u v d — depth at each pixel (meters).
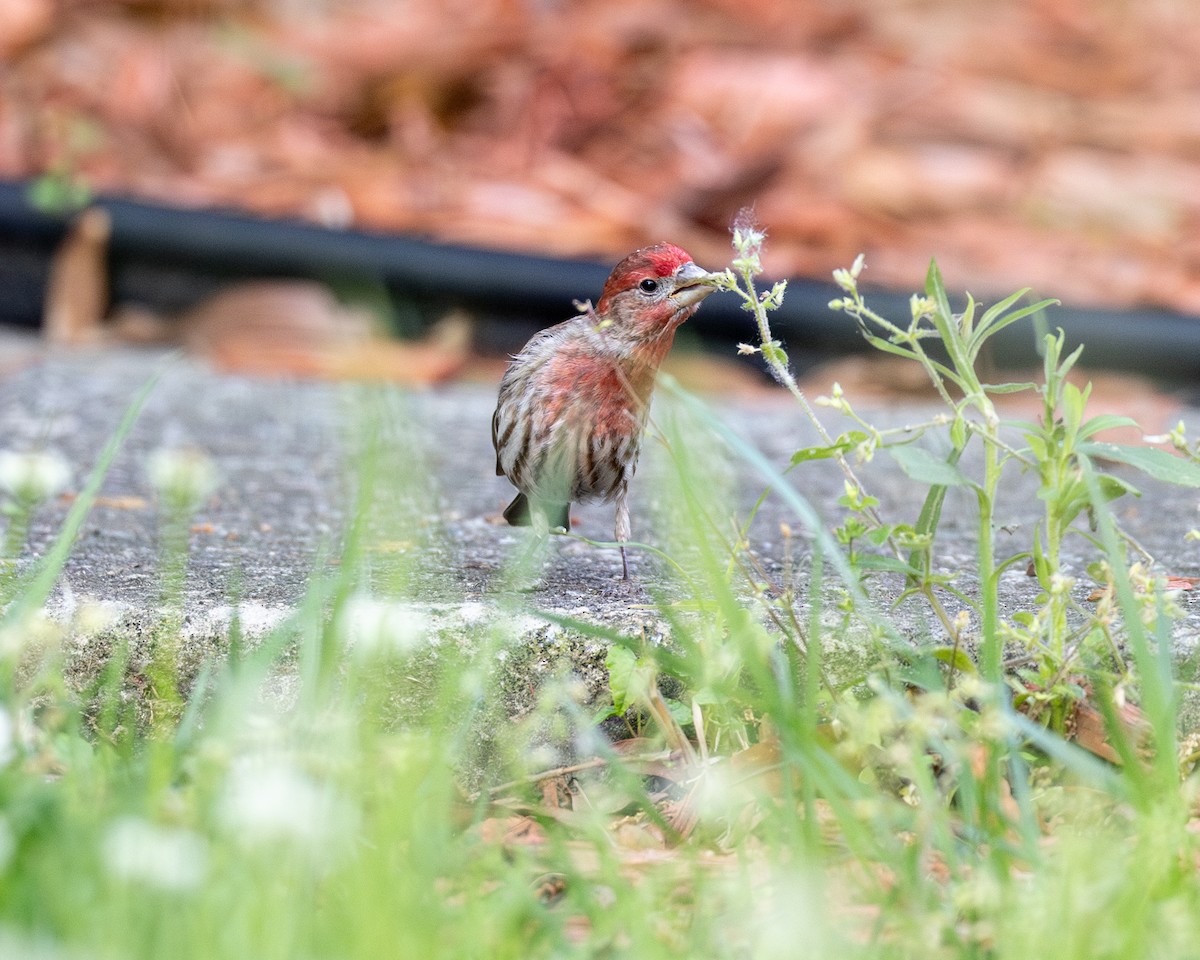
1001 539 7.84
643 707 5.83
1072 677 5.57
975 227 14.32
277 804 4.01
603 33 15.89
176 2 15.99
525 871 4.51
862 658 5.83
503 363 12.82
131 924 3.69
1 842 3.88
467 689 5.47
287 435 9.78
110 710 5.45
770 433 10.31
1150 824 4.32
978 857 4.65
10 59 15.57
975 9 17.50
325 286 13.06
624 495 7.59
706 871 4.69
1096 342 12.61
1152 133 15.51
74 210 13.20
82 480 8.51
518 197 14.45
